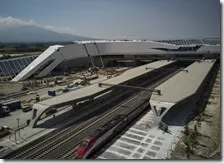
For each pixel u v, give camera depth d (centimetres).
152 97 4912
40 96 6656
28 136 4062
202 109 5309
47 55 9756
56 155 3475
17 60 9812
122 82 6588
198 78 6812
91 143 3362
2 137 4050
